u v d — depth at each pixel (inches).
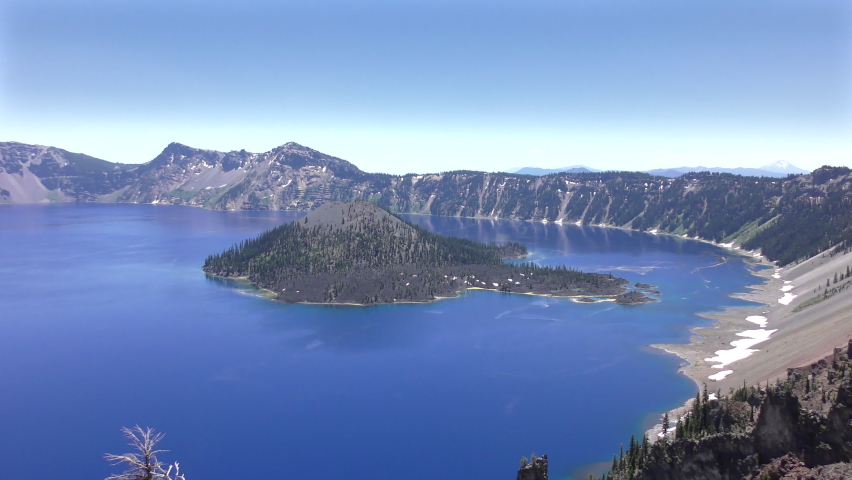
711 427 5531.5
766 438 4537.4
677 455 4970.5
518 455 6835.6
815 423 4350.4
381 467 6624.0
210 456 6889.8
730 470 4616.1
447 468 6594.5
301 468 6624.0
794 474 4124.0
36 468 6668.3
